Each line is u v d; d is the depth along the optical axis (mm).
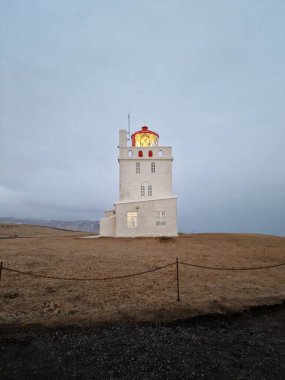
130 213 32875
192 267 16156
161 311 9344
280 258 19188
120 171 36469
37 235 43938
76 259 18156
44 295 10758
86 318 8633
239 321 8953
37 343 7129
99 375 5785
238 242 27250
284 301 10617
